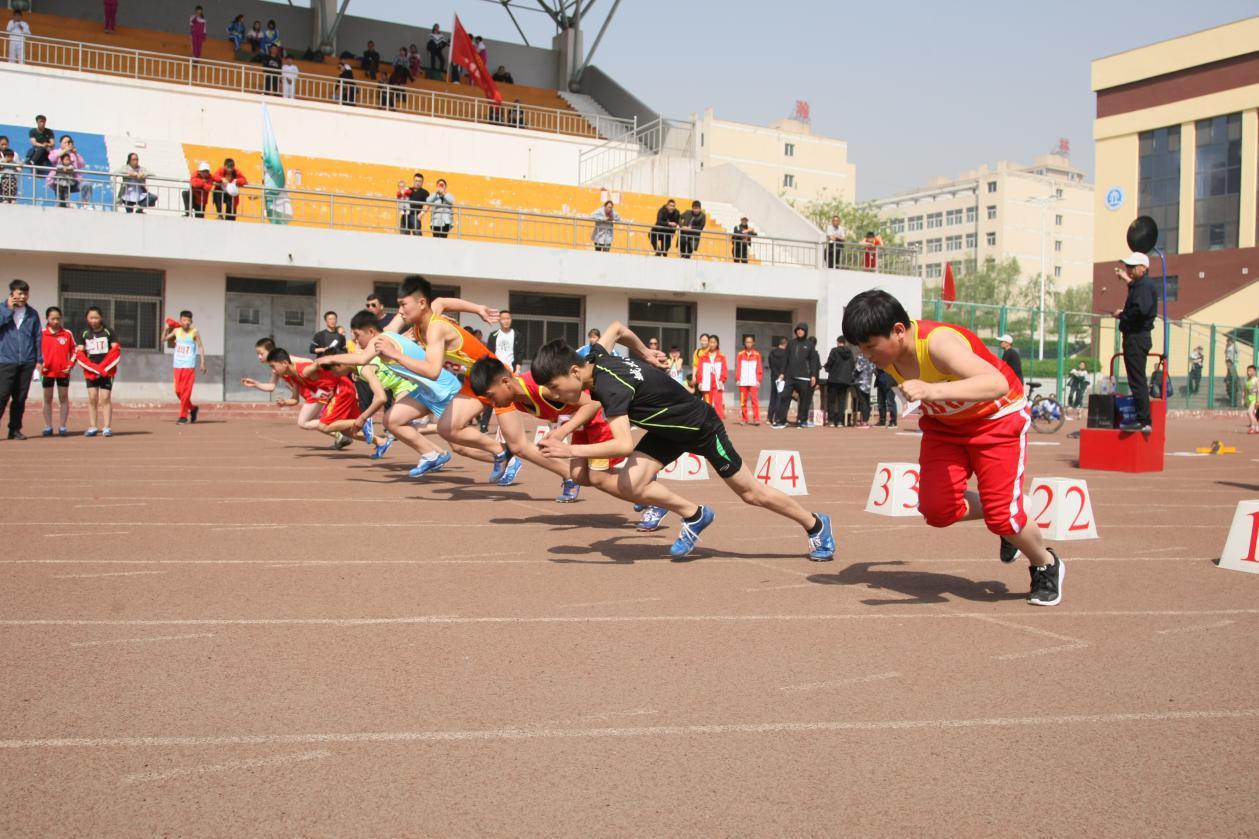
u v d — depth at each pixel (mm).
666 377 6203
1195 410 35625
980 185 107375
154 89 28000
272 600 5270
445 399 9953
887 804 2906
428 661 4242
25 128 25703
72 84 27062
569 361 5867
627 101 38438
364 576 5898
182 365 19078
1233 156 46156
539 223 28422
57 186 21078
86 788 2961
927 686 3988
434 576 5934
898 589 5746
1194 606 5406
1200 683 4066
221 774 3070
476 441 9992
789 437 19578
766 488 6398
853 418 23734
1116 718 3650
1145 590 5801
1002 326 30859
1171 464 14352
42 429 16734
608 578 5945
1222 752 3334
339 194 23469
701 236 28812
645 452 6457
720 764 3184
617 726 3508
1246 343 36750
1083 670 4227
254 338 23922
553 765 3162
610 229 26422
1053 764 3217
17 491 9211
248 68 30938
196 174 22203
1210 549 7219
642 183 33438
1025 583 5957
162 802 2873
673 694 3850
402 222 25406
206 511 8281
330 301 24359
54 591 5391
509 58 40656
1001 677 4117
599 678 4035
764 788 3006
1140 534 7914
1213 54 46406
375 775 3072
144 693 3797
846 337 4969
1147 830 2760
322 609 5094
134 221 21203
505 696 3807
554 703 3734
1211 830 2764
